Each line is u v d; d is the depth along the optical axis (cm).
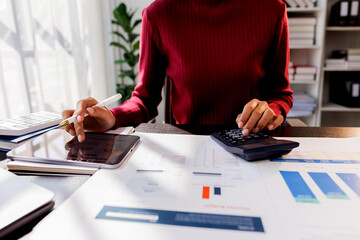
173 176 36
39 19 141
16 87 125
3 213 26
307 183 34
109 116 57
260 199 30
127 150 44
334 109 188
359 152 44
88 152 43
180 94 82
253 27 72
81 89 178
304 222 26
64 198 32
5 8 118
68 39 165
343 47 203
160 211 28
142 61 81
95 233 24
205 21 73
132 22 246
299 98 188
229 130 53
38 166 38
